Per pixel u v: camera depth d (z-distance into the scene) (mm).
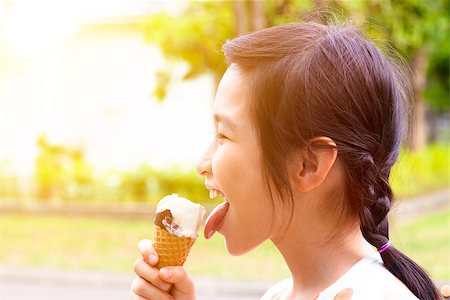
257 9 9773
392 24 11797
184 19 13180
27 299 8641
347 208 1267
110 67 19047
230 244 1322
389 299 1189
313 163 1235
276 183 1237
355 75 1263
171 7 13750
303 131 1225
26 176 16281
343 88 1246
